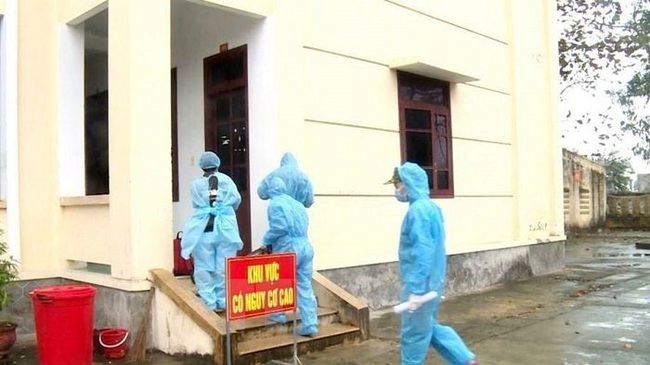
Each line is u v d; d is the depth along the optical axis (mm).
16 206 7309
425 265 4570
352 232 8508
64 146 7648
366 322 6863
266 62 7574
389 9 9328
